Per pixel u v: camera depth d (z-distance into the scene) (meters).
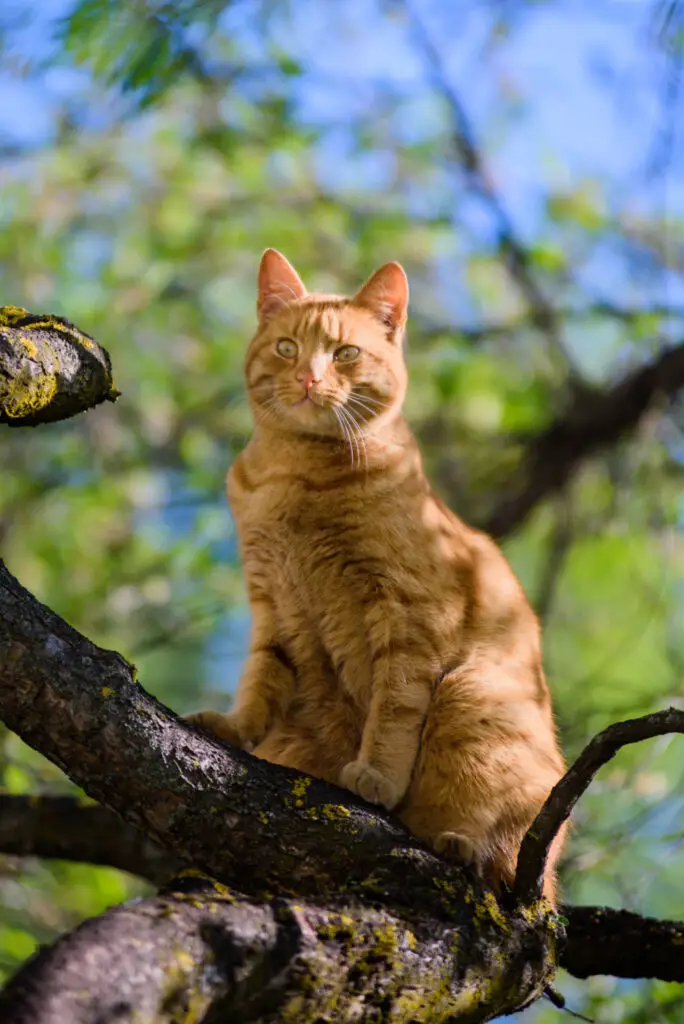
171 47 6.32
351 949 2.79
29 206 7.94
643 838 5.38
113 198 8.25
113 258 8.16
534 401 7.68
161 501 8.03
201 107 7.56
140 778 3.05
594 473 7.95
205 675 8.53
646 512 7.41
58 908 6.12
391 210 8.09
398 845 3.26
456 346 7.77
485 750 3.97
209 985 2.48
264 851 3.14
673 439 7.38
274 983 2.60
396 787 3.88
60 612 7.42
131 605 7.58
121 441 7.97
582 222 7.98
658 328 7.20
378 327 4.96
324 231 8.22
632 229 7.98
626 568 7.95
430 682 4.09
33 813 4.84
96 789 3.07
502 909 3.30
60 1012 2.24
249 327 8.37
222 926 2.59
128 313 8.10
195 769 3.10
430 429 7.80
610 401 7.04
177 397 8.19
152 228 8.13
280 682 4.32
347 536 4.25
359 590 4.23
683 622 7.45
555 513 7.71
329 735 4.30
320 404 4.45
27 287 7.97
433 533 4.31
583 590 8.16
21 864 5.93
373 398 4.72
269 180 8.16
